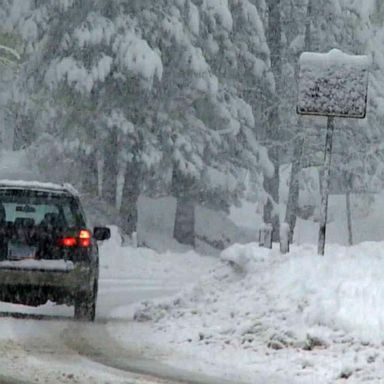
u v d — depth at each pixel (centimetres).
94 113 10069
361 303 3578
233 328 3897
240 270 4656
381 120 12362
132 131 9975
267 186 11600
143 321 4559
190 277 7856
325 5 11788
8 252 4259
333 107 4578
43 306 5225
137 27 9850
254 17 11019
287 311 3891
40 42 10112
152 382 2883
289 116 11819
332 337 3525
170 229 11588
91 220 10288
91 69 9712
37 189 4394
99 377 2908
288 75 11900
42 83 10075
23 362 3148
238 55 11000
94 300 4519
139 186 10488
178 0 10062
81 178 10681
